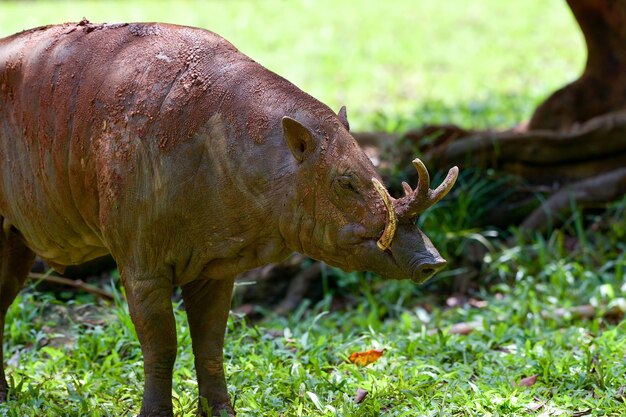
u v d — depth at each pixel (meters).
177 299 14.31
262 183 8.37
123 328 11.83
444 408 9.60
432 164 16.61
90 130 8.83
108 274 15.20
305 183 8.22
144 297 8.80
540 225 15.79
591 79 16.94
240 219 8.49
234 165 8.43
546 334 12.05
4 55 9.55
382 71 27.36
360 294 14.97
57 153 9.05
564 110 17.00
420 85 25.75
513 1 35.16
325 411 9.51
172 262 8.77
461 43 30.02
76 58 9.10
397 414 9.40
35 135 9.22
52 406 9.74
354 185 8.08
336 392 10.09
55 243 9.59
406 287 14.71
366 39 30.78
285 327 13.01
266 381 10.27
